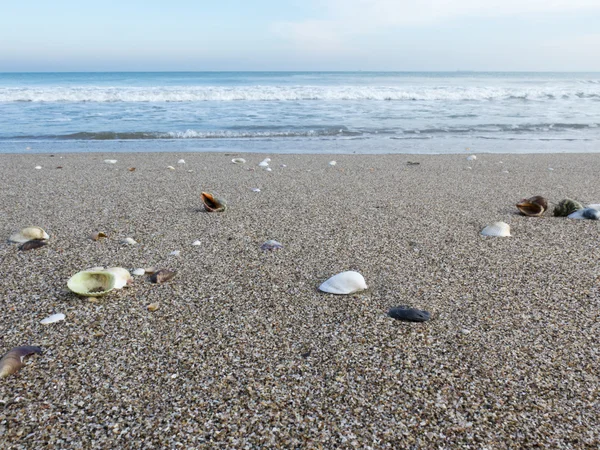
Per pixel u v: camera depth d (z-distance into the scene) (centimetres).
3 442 23
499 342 33
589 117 215
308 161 119
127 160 119
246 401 27
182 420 25
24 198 78
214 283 43
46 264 48
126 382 28
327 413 26
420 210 71
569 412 26
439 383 28
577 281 44
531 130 182
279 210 70
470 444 23
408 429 25
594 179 97
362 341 33
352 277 42
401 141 157
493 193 83
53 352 32
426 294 41
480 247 54
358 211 70
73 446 23
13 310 38
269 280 44
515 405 26
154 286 43
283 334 34
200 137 162
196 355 31
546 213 69
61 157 122
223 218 66
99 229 60
